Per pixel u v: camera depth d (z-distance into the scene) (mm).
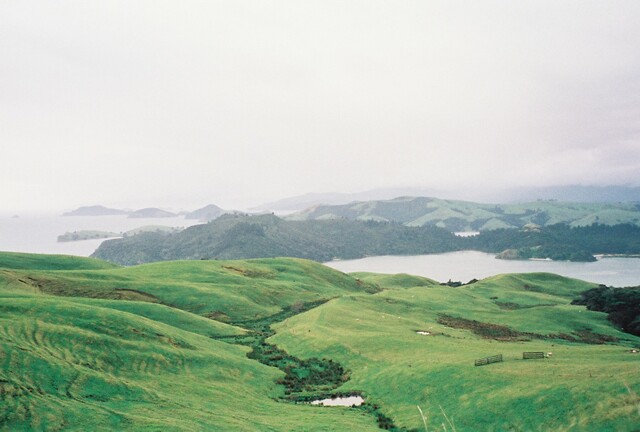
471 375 63125
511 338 108000
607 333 124438
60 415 43312
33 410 43125
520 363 65812
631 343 114688
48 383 51031
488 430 49656
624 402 45438
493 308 167125
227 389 67438
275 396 69812
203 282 174375
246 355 92562
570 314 141500
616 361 64500
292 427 52156
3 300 81688
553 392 51406
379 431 52594
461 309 147375
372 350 88688
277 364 87375
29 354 57156
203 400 59688
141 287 151750
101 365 63344
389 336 95562
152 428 43344
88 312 81750
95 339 70750
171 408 52469
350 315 119562
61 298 107750
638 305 146375
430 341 91375
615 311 148000
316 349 94250
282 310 159000
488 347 85375
